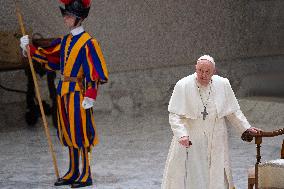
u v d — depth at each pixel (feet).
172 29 166.91
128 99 159.22
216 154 68.44
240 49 178.09
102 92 155.74
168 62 166.71
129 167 102.06
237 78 176.65
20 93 144.87
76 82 88.07
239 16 177.68
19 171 101.30
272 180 64.03
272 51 184.55
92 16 155.84
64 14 88.02
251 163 102.78
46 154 114.11
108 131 135.23
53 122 135.54
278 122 140.36
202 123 68.74
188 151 68.80
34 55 91.20
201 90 68.59
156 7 164.14
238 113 69.05
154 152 113.50
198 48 171.53
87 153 90.12
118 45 159.43
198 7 170.81
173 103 68.69
